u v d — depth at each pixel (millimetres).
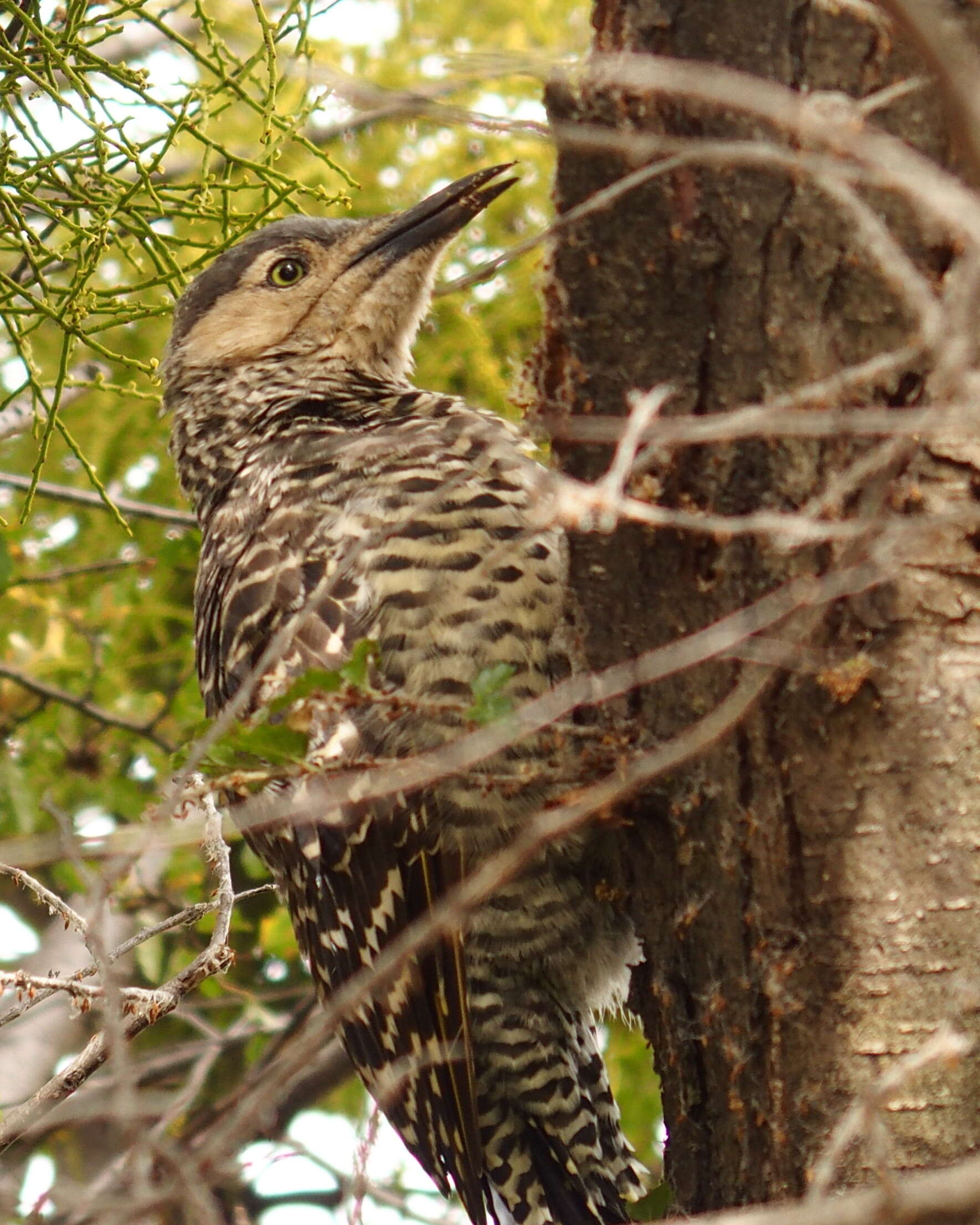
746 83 4777
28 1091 10953
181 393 9258
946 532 5113
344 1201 5762
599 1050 7645
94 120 7602
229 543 8078
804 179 5148
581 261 5562
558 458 5746
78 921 5816
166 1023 11711
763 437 5301
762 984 5344
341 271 9180
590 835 6742
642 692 5828
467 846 6988
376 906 7188
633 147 4930
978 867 5105
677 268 5414
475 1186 7059
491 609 6934
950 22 4797
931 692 5137
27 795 10805
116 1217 4055
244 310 9211
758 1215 3430
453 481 5684
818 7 5082
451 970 7094
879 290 5066
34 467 7766
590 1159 7578
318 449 7820
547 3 11023
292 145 10891
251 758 5781
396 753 6906
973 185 4750
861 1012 5129
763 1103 5344
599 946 7379
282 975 11906
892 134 4953
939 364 4164
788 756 5312
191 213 7809
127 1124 4176
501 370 10938
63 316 7766
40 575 10992
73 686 11836
